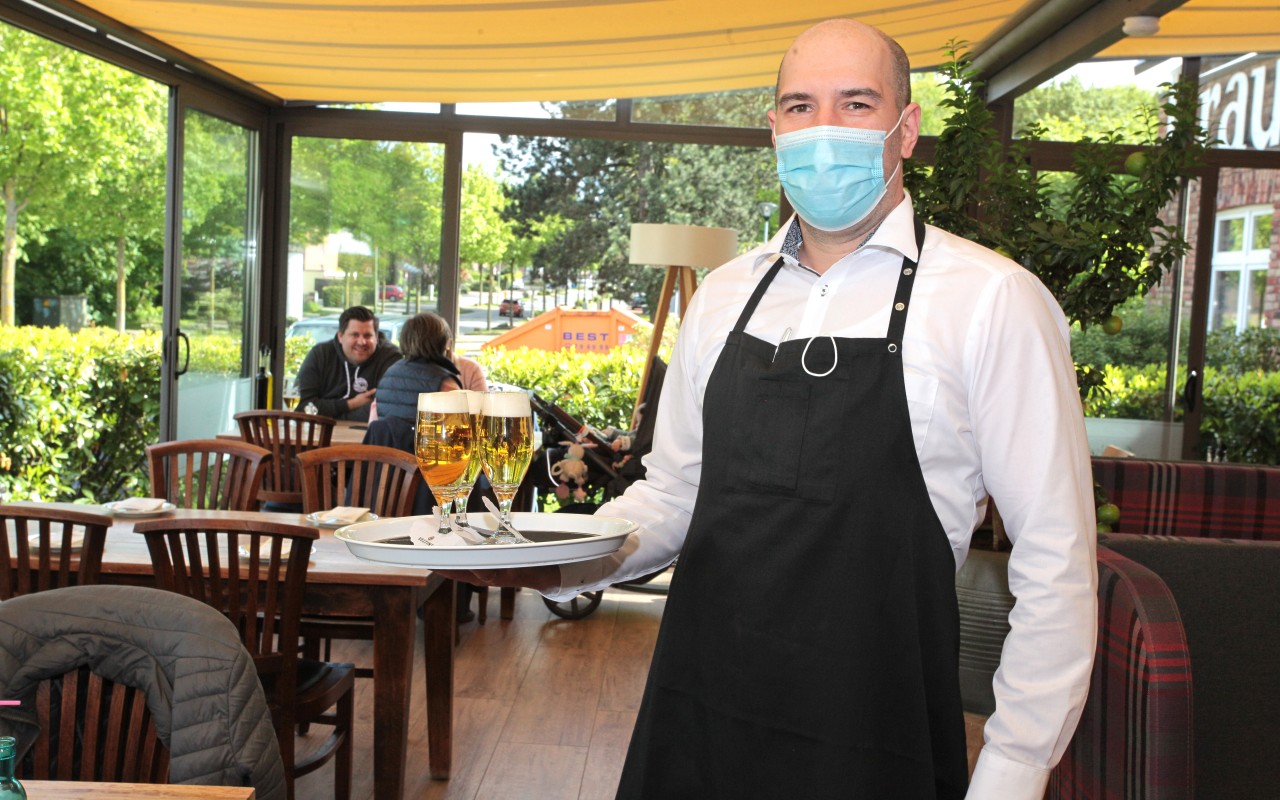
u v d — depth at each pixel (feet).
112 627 5.76
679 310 23.70
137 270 31.09
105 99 30.12
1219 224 22.26
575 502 18.17
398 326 23.91
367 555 4.46
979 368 4.39
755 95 23.18
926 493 4.53
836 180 4.64
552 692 14.55
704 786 4.93
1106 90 22.02
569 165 23.54
